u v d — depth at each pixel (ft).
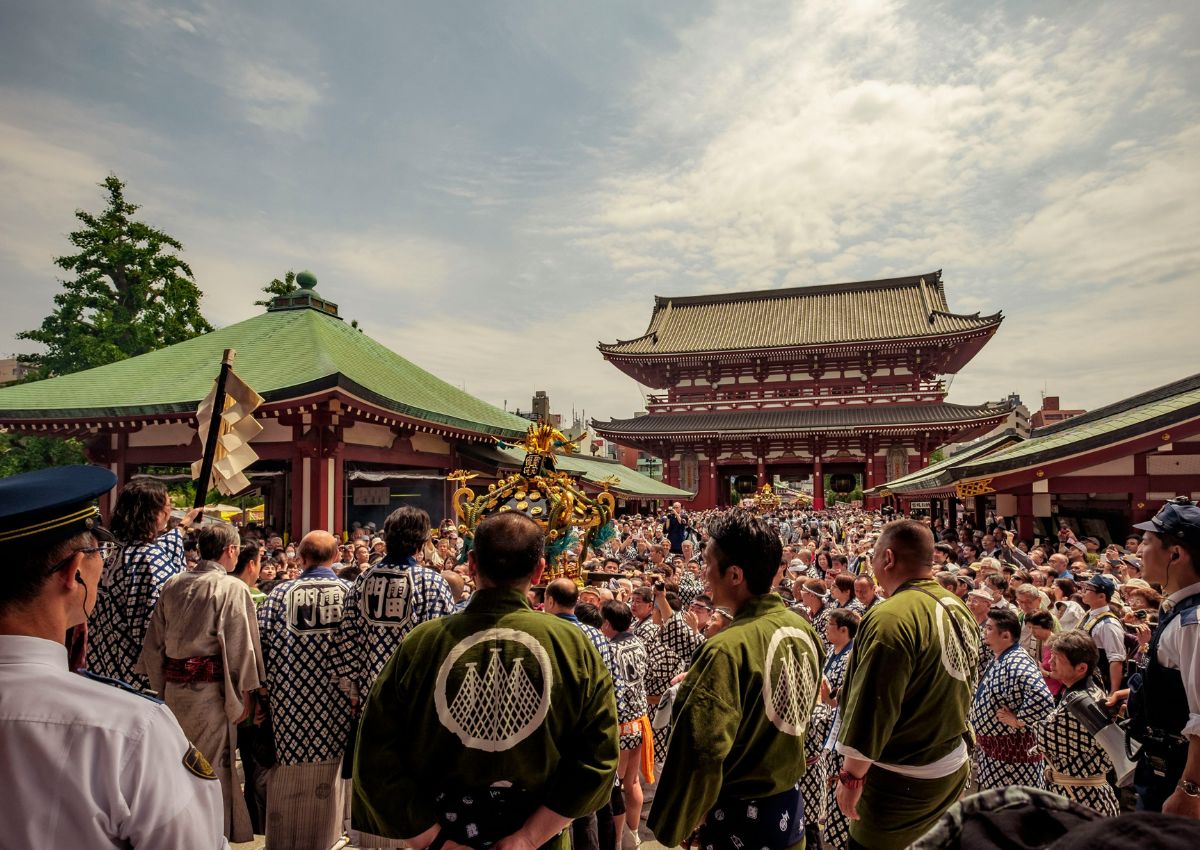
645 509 168.55
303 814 15.94
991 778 18.11
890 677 11.05
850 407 190.19
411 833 8.39
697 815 9.30
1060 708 16.83
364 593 15.88
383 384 65.98
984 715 18.33
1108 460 57.11
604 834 16.87
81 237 123.34
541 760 8.54
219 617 15.30
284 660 16.30
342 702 16.52
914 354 187.93
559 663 8.85
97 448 61.52
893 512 140.56
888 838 11.69
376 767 8.52
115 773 5.20
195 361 65.77
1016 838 4.06
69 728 5.21
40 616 5.74
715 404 202.18
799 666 10.55
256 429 22.68
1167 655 11.57
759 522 11.38
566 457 132.16
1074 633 17.12
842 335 198.70
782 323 216.33
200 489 20.99
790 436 181.47
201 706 15.30
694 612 26.27
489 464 83.92
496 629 8.94
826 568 48.52
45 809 5.01
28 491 5.77
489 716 8.48
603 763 8.73
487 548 9.32
